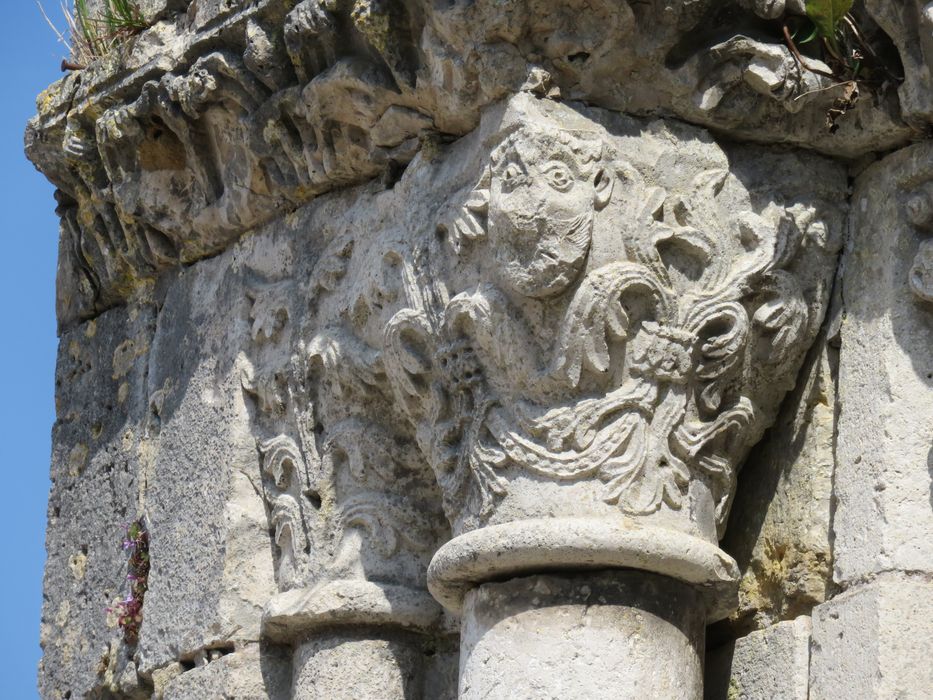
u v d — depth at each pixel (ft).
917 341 21.44
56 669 29.09
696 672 21.30
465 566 21.34
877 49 21.81
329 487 24.50
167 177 27.17
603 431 21.07
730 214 22.08
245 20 24.76
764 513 22.47
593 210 21.24
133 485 28.07
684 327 21.43
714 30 21.94
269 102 24.86
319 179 24.99
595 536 20.67
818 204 22.43
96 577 28.60
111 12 28.09
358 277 24.04
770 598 22.18
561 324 21.09
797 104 22.00
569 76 21.88
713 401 21.68
